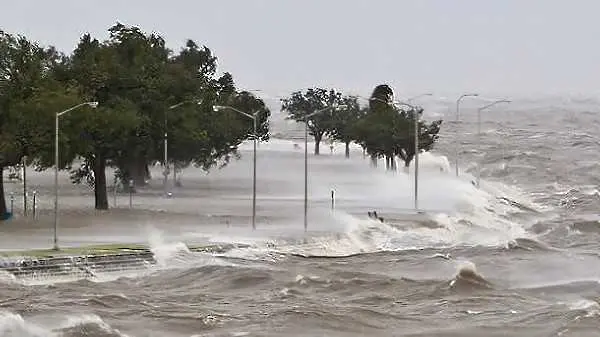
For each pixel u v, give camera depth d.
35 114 148.75
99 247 127.31
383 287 113.62
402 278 119.06
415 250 146.25
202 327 89.81
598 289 115.69
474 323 94.69
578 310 99.25
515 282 122.06
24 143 149.88
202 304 101.25
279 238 142.75
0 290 105.19
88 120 160.25
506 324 94.06
